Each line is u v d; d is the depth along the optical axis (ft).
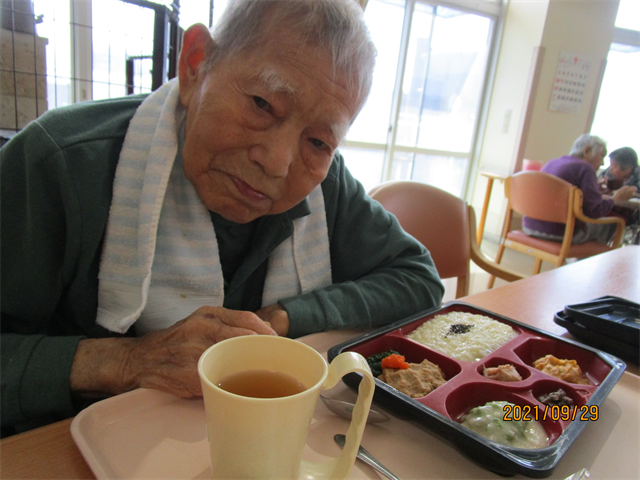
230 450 1.05
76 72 5.46
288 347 1.25
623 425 1.91
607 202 9.72
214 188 2.10
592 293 3.66
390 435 1.69
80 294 2.19
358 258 3.09
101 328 2.34
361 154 14.55
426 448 1.64
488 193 11.53
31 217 1.94
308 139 1.91
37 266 1.99
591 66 14.82
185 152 2.06
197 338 1.79
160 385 1.72
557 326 2.96
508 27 14.82
